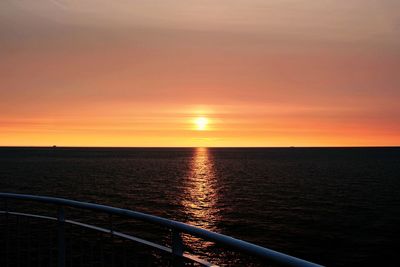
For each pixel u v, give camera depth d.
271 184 78.31
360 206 52.94
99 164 146.38
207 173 105.31
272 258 2.08
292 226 40.41
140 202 53.22
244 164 152.12
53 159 190.38
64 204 4.35
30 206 42.78
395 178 91.44
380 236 36.72
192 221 41.97
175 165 142.62
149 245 3.30
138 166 135.00
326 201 56.94
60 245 4.50
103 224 33.66
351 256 30.36
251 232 37.66
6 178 85.06
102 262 4.05
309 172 110.00
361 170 118.38
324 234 37.22
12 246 16.30
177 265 2.98
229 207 51.00
